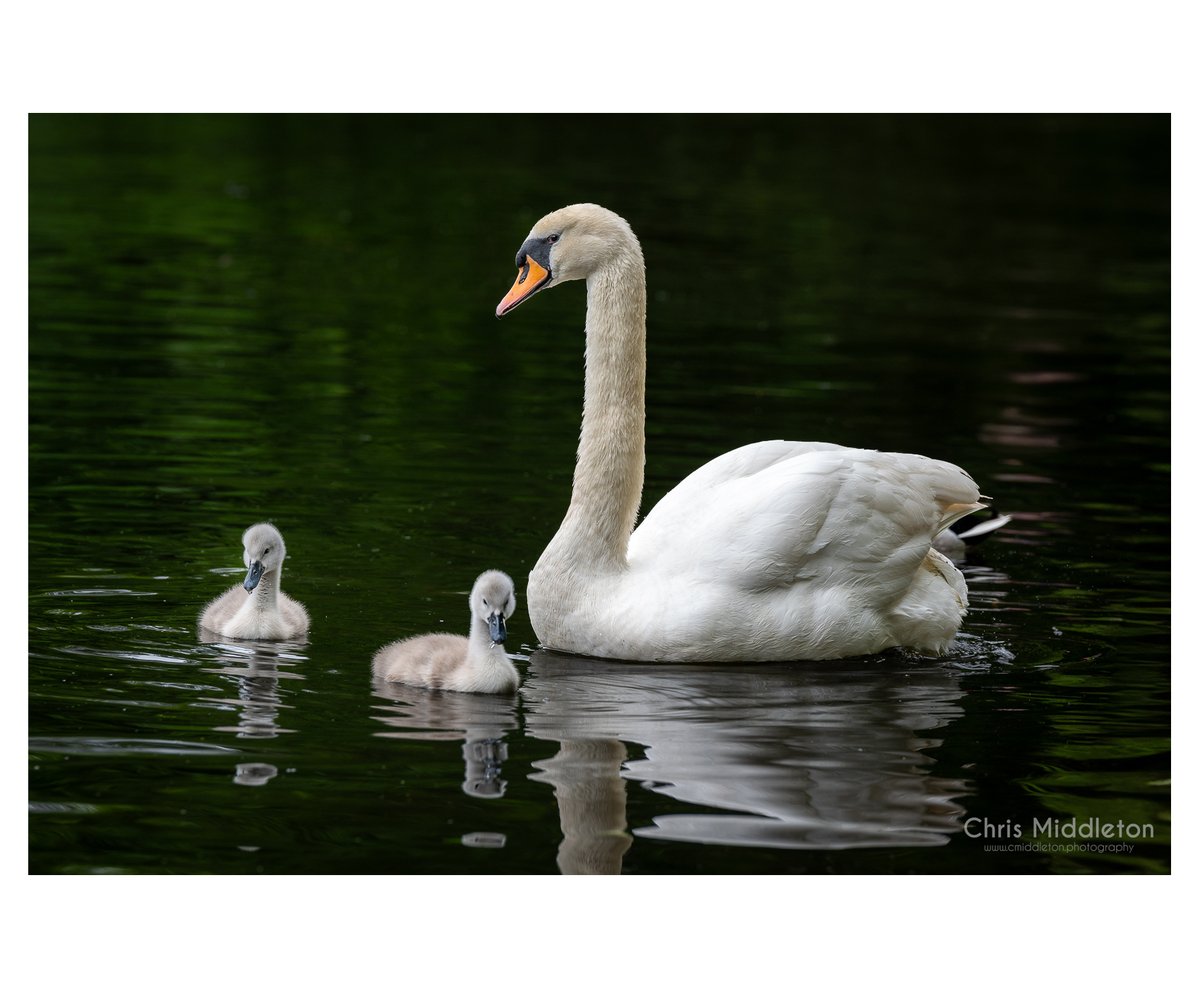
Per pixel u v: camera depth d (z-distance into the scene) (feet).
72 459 58.39
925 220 127.85
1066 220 130.52
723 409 69.56
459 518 53.21
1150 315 96.63
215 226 110.42
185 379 71.36
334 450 61.11
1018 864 30.30
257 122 158.71
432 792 32.50
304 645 41.60
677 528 43.55
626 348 43.34
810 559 41.98
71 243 102.17
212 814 31.24
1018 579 50.11
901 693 39.83
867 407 71.72
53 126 149.18
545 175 137.08
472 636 39.09
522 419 66.85
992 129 176.96
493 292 94.53
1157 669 41.88
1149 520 56.75
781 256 110.73
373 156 143.23
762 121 175.22
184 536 50.26
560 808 31.89
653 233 115.96
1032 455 65.26
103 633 41.75
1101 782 34.19
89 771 33.06
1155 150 167.43
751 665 42.14
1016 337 89.10
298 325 83.51
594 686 39.96
